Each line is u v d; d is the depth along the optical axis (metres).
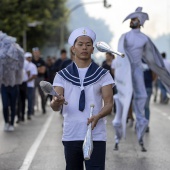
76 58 7.40
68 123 7.30
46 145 14.30
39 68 23.92
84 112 7.25
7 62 14.17
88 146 6.84
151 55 13.59
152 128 18.17
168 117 22.28
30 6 64.62
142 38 13.32
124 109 13.01
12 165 11.62
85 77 7.31
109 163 11.79
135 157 12.50
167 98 30.97
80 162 7.47
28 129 17.97
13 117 17.61
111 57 22.56
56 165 11.59
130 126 18.77
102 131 7.27
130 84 12.95
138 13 13.23
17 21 60.69
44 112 24.36
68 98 7.31
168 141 14.99
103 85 7.31
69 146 7.30
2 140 15.30
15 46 14.39
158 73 13.97
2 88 17.38
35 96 24.94
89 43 7.34
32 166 11.50
